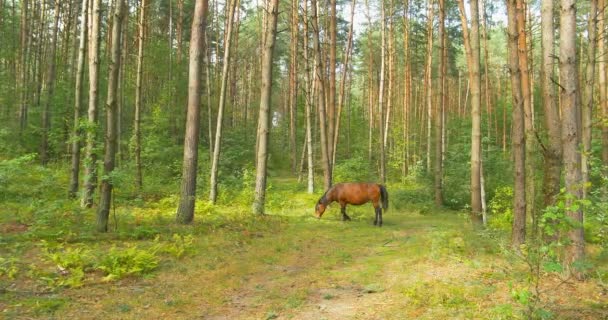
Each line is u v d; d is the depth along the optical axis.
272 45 14.44
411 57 32.91
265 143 14.52
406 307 5.75
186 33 35.12
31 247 8.30
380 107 22.27
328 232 12.09
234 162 27.55
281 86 53.44
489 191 18.36
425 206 17.28
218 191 17.94
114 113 9.72
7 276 6.61
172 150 24.22
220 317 5.66
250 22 37.78
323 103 17.77
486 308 5.49
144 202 15.21
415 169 24.66
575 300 5.60
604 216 6.80
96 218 10.19
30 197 12.23
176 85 28.53
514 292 4.66
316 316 5.64
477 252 8.57
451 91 48.62
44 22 27.36
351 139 37.72
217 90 32.97
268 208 16.23
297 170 34.03
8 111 24.70
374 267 8.14
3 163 10.71
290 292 6.70
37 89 25.73
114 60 9.51
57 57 28.50
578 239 6.39
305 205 17.50
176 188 18.95
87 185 11.82
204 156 24.14
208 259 8.42
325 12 26.23
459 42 30.25
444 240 9.45
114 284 6.73
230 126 35.22
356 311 5.78
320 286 7.05
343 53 35.28
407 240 10.81
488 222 12.92
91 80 12.08
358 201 13.88
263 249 9.54
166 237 9.80
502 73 41.88
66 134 21.19
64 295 6.08
